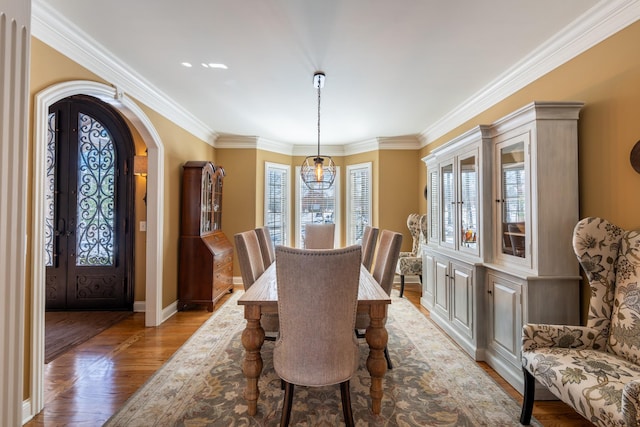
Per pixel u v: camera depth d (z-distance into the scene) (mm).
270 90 3111
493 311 2398
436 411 1864
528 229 2109
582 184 2074
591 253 1758
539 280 2008
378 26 2041
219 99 3369
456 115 3771
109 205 3725
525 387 1752
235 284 5043
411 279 5066
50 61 2016
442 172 3395
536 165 2035
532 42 2234
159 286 3348
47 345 2795
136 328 3211
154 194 3314
